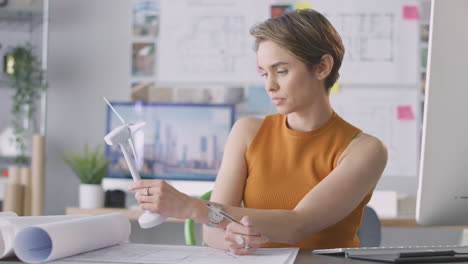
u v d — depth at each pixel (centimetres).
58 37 358
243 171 142
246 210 113
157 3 353
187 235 164
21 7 351
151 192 104
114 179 333
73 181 357
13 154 344
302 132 136
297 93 124
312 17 124
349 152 132
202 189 329
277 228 112
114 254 96
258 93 346
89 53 358
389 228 334
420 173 103
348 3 340
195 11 350
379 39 339
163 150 334
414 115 337
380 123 338
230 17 348
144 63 354
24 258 87
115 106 343
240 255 98
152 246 108
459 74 100
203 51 350
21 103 341
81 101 357
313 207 119
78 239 92
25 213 324
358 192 125
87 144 356
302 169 136
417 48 338
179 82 351
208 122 334
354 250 97
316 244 130
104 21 357
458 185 102
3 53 347
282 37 120
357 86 339
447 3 99
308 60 122
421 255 96
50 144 357
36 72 349
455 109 100
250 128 144
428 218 104
